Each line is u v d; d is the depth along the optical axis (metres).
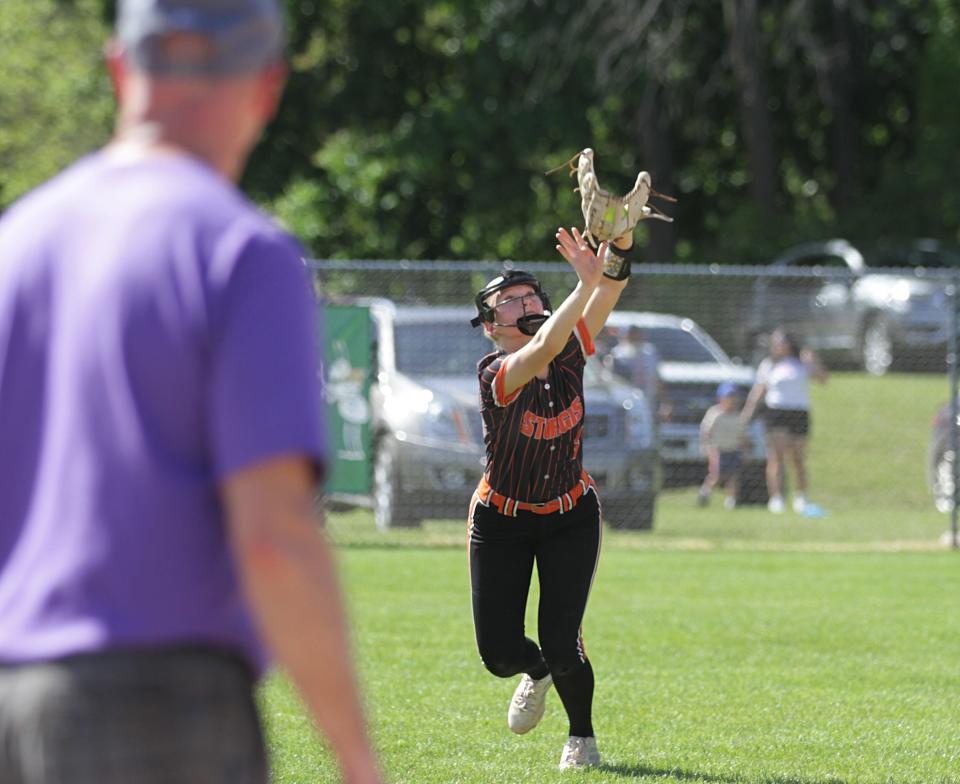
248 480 7.59
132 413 7.66
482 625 20.95
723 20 126.12
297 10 127.12
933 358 89.19
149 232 7.78
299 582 7.54
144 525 7.66
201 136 8.20
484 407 20.12
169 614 7.71
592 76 120.12
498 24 121.56
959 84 128.25
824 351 89.69
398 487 52.69
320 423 7.79
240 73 8.09
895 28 133.75
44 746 7.54
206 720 7.79
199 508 7.76
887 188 129.00
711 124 136.00
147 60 8.04
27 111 167.25
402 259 129.62
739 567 47.69
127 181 8.00
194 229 7.77
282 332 7.68
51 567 7.70
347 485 53.22
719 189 143.38
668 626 35.94
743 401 63.47
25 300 7.99
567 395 20.34
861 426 76.06
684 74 122.69
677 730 25.05
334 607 7.64
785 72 135.62
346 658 7.66
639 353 58.66
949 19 130.88
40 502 7.84
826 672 30.31
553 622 20.78
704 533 56.22
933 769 22.47
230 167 8.38
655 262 126.69
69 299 7.87
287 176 134.12
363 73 130.75
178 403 7.69
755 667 30.89
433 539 52.84
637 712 26.44
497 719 25.70
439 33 131.12
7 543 7.96
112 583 7.65
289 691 28.02
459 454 52.00
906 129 142.62
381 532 53.62
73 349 7.77
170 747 7.69
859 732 24.98
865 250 124.88
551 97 122.25
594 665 30.94
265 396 7.58
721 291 82.12
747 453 62.16
